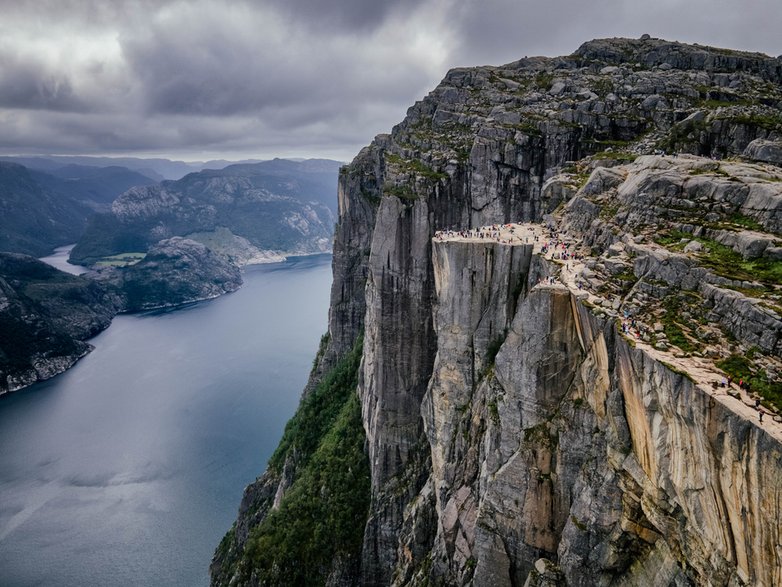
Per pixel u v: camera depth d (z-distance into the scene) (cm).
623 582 4216
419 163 10088
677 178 5112
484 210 9194
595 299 4512
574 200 6631
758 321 3412
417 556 7850
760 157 5744
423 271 9088
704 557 3425
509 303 6494
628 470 4056
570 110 9444
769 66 10369
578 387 4844
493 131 9288
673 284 4194
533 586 4853
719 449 3083
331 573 9550
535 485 5125
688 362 3469
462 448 6831
